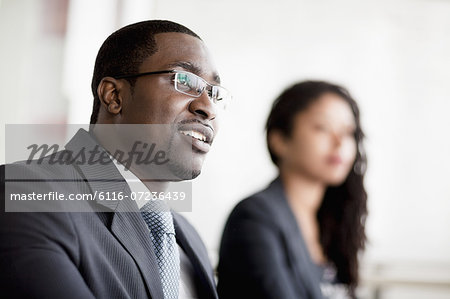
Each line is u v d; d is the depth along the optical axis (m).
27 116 2.10
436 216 2.29
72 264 0.59
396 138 2.31
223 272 1.25
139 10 2.26
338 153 1.40
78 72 2.19
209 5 2.30
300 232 1.33
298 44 2.31
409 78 2.35
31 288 0.54
